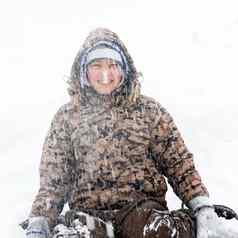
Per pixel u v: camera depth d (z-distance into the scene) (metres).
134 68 4.69
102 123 4.55
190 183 4.49
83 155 4.53
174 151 4.61
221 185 6.76
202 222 4.17
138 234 4.00
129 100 4.61
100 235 4.01
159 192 4.50
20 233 5.84
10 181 7.23
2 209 6.42
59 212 4.61
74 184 4.58
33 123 9.82
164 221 3.94
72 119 4.64
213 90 10.65
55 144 4.64
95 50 4.58
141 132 4.56
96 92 4.61
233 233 4.13
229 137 8.25
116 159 4.48
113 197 4.42
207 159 7.56
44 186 4.59
